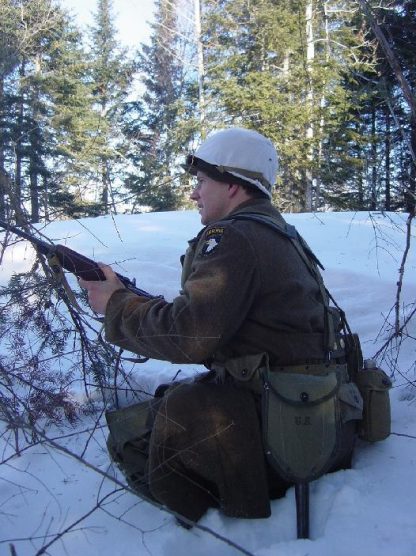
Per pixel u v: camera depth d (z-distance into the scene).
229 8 17.05
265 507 1.70
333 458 1.72
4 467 2.15
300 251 1.86
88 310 2.70
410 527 1.63
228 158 1.89
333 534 1.62
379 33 2.56
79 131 12.18
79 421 2.54
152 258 5.30
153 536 1.70
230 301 1.67
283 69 14.67
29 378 2.47
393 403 2.54
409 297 3.78
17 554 1.66
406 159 3.14
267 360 1.73
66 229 7.12
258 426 1.71
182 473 1.75
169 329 1.69
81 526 1.77
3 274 4.55
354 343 2.08
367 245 5.76
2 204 2.15
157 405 1.87
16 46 8.00
